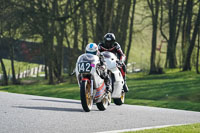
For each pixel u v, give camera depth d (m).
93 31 138.88
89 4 129.25
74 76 131.12
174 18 173.00
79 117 27.27
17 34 148.12
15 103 36.72
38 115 27.14
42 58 156.88
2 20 131.12
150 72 175.88
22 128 21.12
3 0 129.50
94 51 33.19
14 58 166.75
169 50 179.12
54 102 41.69
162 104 55.47
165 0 170.88
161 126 24.27
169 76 141.75
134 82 101.12
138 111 35.94
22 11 127.50
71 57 145.62
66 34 158.25
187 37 163.62
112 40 38.16
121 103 43.22
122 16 144.88
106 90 35.03
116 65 37.53
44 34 134.25
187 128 23.14
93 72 32.12
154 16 173.88
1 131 19.92
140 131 20.98
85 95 31.14
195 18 164.50
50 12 135.62
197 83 88.56
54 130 20.89
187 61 160.75
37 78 195.75
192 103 55.84
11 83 175.88
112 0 112.62
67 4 143.62
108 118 27.81
